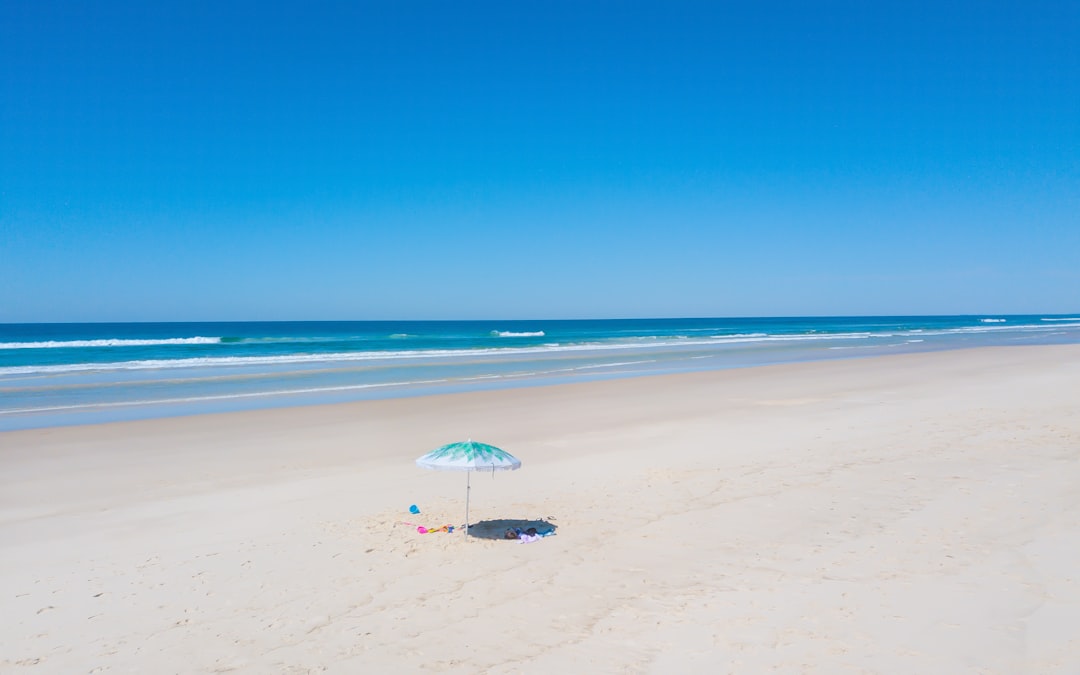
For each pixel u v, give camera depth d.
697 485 10.07
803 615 5.77
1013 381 22.83
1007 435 12.94
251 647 5.46
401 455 13.09
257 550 7.66
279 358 39.34
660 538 7.81
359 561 7.26
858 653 5.13
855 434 13.66
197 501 9.83
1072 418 14.59
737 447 12.77
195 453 13.30
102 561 7.39
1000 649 5.15
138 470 11.88
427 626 5.76
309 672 5.06
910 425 14.41
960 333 76.56
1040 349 41.66
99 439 14.69
